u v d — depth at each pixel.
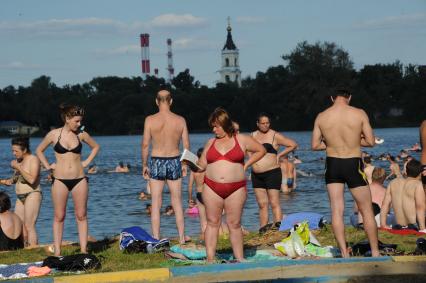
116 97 185.62
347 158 10.14
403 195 13.71
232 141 10.00
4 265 10.99
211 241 10.29
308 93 134.62
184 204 25.23
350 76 139.12
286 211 22.92
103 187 35.28
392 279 8.92
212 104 173.12
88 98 190.50
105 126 184.38
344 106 10.26
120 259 11.22
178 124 12.67
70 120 11.30
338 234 10.38
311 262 9.70
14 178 14.06
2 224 13.00
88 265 10.29
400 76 163.00
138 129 177.12
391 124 158.88
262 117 14.24
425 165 12.04
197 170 10.27
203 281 9.11
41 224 20.88
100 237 18.08
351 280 8.99
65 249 12.56
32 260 11.66
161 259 11.12
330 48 135.38
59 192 11.36
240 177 10.03
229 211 10.12
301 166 47.38
